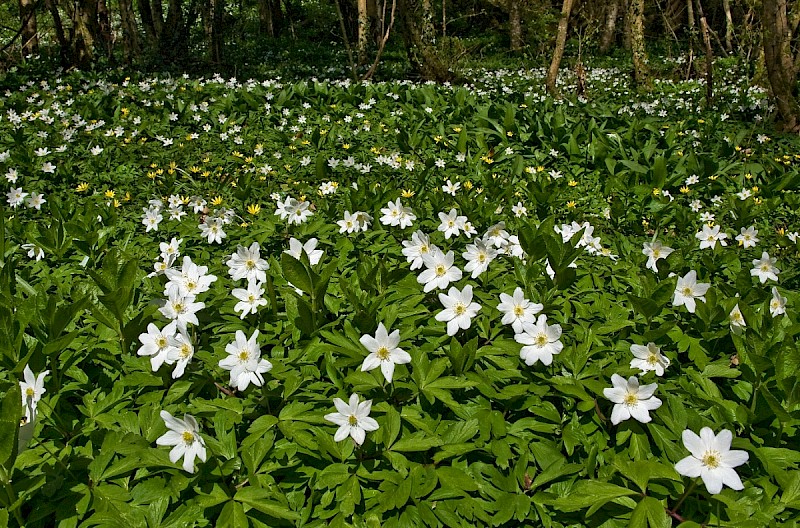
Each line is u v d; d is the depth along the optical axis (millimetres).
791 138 9508
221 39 17000
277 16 27406
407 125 9367
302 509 2162
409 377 2584
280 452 2273
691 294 2920
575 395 2449
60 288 3619
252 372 2291
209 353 2611
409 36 15711
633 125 8781
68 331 2980
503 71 19750
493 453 2297
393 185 5402
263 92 10891
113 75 13156
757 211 6270
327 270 2771
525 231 3338
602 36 23141
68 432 2463
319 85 11070
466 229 3783
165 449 2150
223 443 2258
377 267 3045
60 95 10836
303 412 2355
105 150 7461
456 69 16531
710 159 7562
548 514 2189
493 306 2975
